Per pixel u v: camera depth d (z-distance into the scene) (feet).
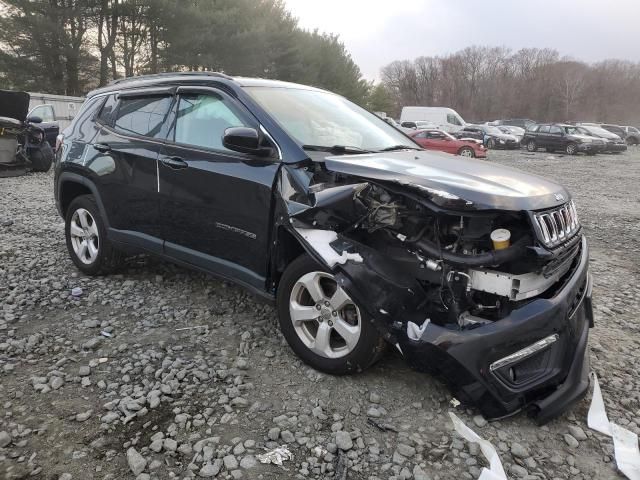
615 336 13.14
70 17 91.40
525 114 315.58
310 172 10.62
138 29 98.53
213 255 12.26
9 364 10.74
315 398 9.79
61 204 16.53
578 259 10.55
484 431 9.00
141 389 9.98
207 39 96.48
